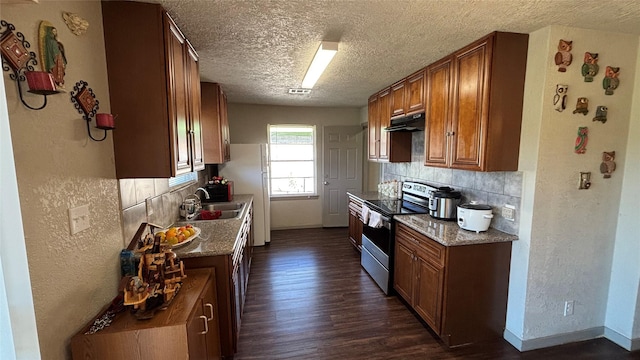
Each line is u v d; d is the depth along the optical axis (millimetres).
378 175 5215
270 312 2580
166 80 1518
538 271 2020
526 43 1934
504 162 2016
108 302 1426
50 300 1033
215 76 2959
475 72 2049
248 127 4961
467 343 2148
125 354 1154
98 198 1361
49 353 1024
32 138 963
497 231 2203
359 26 1785
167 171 1562
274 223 5293
